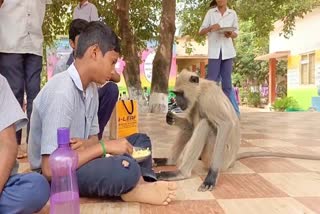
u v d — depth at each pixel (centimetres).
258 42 2331
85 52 261
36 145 272
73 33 405
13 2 454
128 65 1220
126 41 1208
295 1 1454
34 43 472
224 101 366
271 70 2398
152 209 273
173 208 276
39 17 481
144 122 861
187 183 343
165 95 1214
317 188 328
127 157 276
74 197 211
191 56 2462
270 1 1388
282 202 291
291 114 1180
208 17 751
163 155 466
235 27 732
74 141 263
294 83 2181
